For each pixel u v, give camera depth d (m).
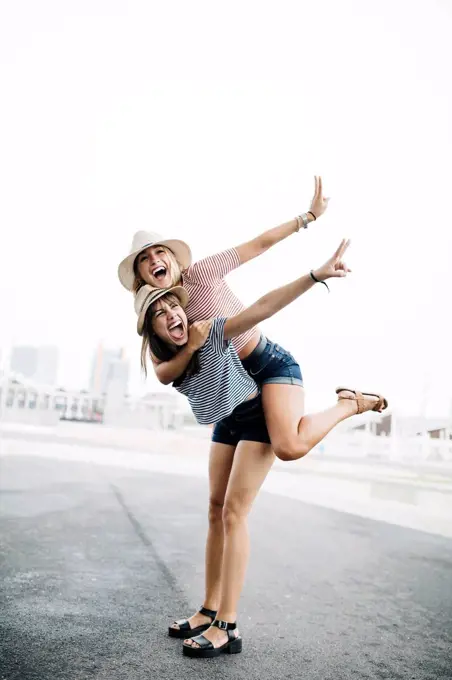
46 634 2.20
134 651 2.09
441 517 6.06
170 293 2.38
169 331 2.32
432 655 2.20
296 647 2.23
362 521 5.61
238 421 2.39
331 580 3.30
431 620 2.63
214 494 2.46
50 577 3.01
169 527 4.63
